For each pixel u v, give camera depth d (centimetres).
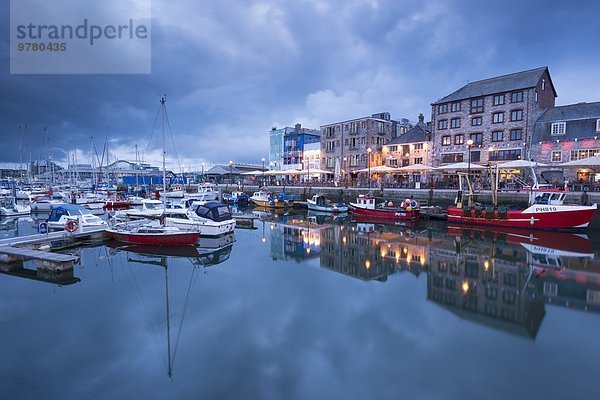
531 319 1114
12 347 966
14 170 10912
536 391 750
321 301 1295
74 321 1139
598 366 848
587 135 3744
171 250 2167
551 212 2670
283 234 2806
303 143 7831
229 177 9269
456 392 750
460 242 2383
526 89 4206
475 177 4191
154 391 765
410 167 4178
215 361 889
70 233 2211
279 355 908
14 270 1728
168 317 1163
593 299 1296
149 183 7938
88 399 742
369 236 2680
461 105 4769
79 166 10338
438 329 1052
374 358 891
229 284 1512
